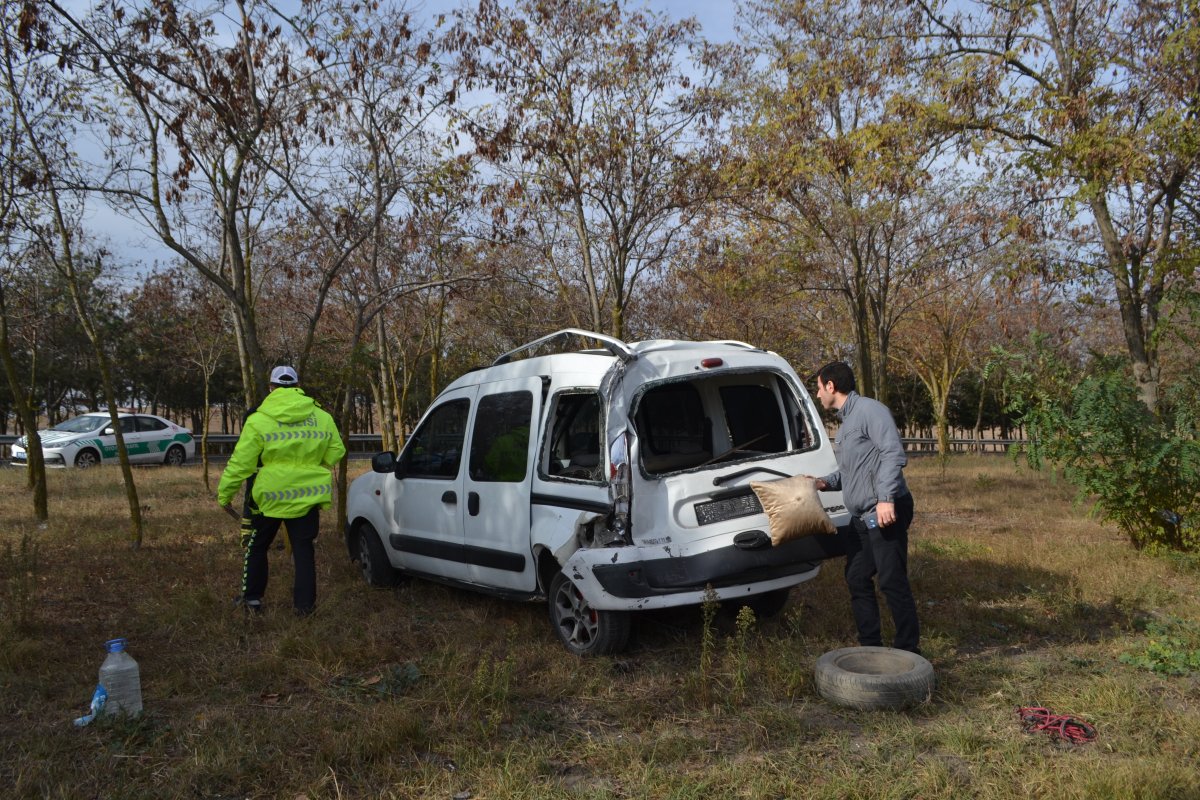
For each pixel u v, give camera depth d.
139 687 4.73
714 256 15.39
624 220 12.59
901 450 5.23
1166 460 8.72
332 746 4.17
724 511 5.61
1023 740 4.18
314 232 11.12
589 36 11.73
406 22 9.28
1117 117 11.40
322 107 9.18
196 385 39.66
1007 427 48.56
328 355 14.93
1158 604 6.88
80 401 40.53
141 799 3.68
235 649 5.89
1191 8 11.08
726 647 5.62
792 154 13.48
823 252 15.81
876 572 5.50
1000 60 11.97
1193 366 9.62
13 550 9.18
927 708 4.66
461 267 13.52
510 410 6.48
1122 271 12.16
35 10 7.45
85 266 15.84
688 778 3.87
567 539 5.60
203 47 8.31
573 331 5.94
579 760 4.16
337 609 6.88
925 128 12.00
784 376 6.11
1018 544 9.41
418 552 7.28
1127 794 3.52
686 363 5.73
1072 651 5.73
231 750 4.13
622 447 5.42
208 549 9.46
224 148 9.45
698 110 12.38
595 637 5.64
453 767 4.07
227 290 8.82
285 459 6.64
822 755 4.15
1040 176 11.52
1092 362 10.30
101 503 13.80
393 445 20.38
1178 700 4.80
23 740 4.27
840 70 13.95
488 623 6.57
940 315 29.38
